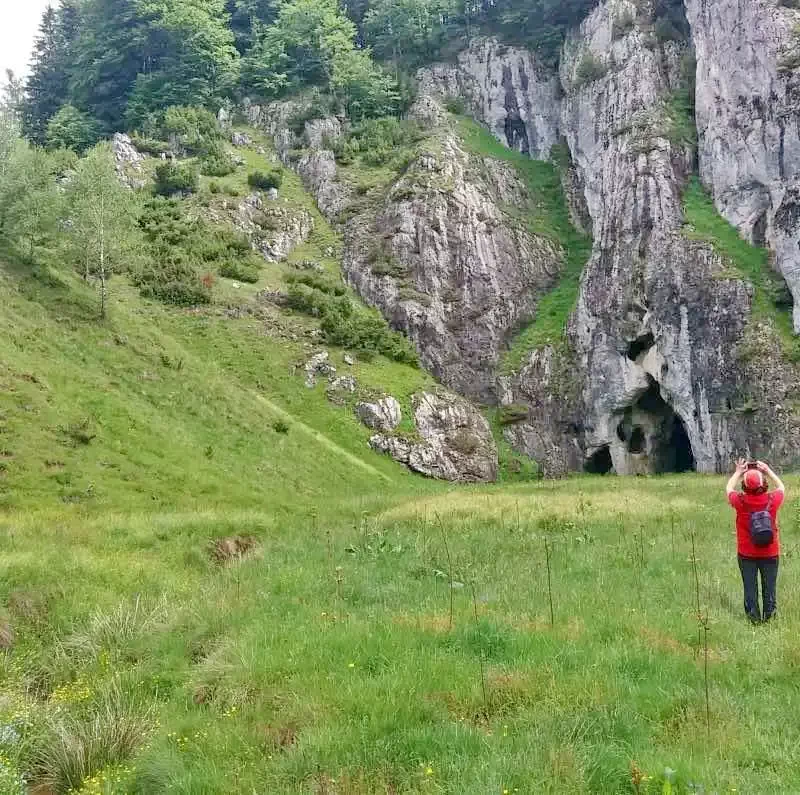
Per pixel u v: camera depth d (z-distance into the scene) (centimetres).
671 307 5209
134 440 2897
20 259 3869
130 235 4159
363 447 4597
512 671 766
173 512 2353
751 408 4612
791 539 1466
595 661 778
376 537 1733
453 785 571
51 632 1245
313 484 3569
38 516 2070
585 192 6925
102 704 866
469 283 6328
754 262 5109
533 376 5975
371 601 1155
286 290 5778
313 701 733
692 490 2720
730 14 5662
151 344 3856
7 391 2695
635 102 6397
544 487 3572
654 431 5619
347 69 8281
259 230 6512
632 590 1098
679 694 696
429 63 8775
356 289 6344
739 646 827
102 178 4003
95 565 1548
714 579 1145
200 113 7769
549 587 1055
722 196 5522
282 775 621
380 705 701
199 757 684
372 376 5197
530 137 8031
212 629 1066
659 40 6619
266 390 4641
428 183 6644
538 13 8362
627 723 650
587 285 5912
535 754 598
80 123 8044
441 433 5097
